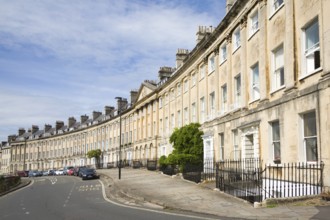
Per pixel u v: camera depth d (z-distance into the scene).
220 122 26.20
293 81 15.81
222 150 26.42
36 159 118.25
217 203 14.55
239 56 23.58
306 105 14.53
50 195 24.98
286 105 16.16
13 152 128.12
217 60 28.33
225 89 26.95
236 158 22.52
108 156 79.44
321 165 13.19
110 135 79.44
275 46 18.06
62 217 13.56
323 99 13.36
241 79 22.41
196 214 12.68
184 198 16.78
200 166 26.48
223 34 26.59
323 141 13.27
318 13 14.23
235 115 23.08
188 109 36.72
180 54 46.50
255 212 11.74
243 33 22.36
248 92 21.69
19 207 18.11
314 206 11.67
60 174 72.38
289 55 16.16
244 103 21.80
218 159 26.36
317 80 14.29
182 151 29.45
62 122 118.19
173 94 43.34
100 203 18.27
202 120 32.69
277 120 17.47
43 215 14.42
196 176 24.73
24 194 27.38
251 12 21.52
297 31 15.91
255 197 14.63
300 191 14.34
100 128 85.88
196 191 19.03
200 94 33.00
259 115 19.16
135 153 62.03
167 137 44.75
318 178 13.41
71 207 16.97
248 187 15.64
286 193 14.53
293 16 16.19
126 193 21.27
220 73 27.62
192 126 29.97
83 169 47.97
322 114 13.38
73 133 101.56
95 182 37.50
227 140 24.59
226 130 24.83
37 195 25.67
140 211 14.15
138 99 61.69
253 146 20.23
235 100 24.14
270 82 18.55
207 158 27.81
